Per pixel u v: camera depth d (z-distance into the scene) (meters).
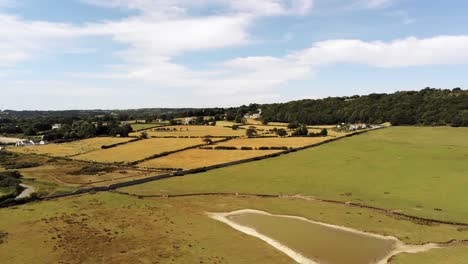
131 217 55.72
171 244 45.19
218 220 55.69
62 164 111.88
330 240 47.25
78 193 71.12
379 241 46.62
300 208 61.25
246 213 59.28
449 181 72.06
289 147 114.69
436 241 45.94
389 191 68.44
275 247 44.97
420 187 69.50
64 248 43.69
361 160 94.75
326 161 95.81
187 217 56.72
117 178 86.88
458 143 116.81
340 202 63.81
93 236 47.56
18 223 52.25
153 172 92.81
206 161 102.75
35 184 80.94
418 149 105.75
